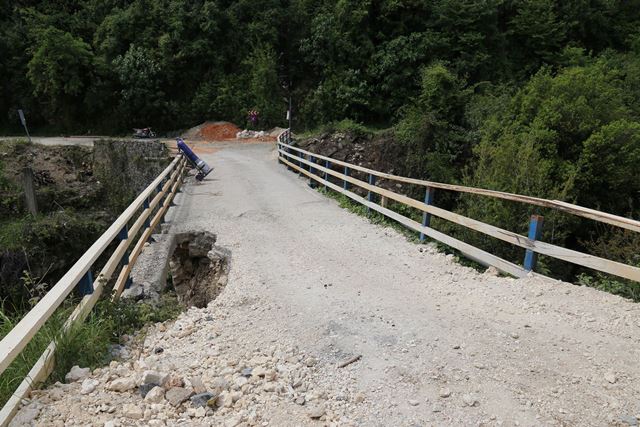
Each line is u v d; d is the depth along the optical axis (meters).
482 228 6.02
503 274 5.64
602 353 3.60
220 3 40.59
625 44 40.81
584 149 14.15
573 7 39.16
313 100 37.25
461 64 33.94
